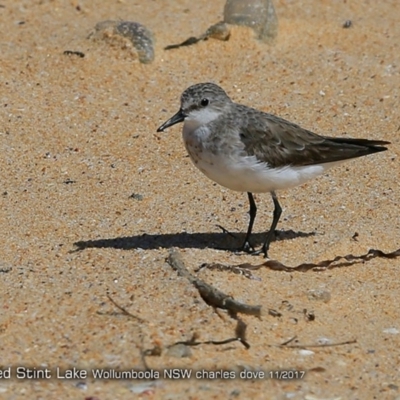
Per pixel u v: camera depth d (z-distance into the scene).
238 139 13.41
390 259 13.95
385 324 12.33
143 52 21.20
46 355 11.30
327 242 14.47
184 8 24.39
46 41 22.05
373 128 18.88
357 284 13.25
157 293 12.49
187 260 13.34
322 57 21.75
